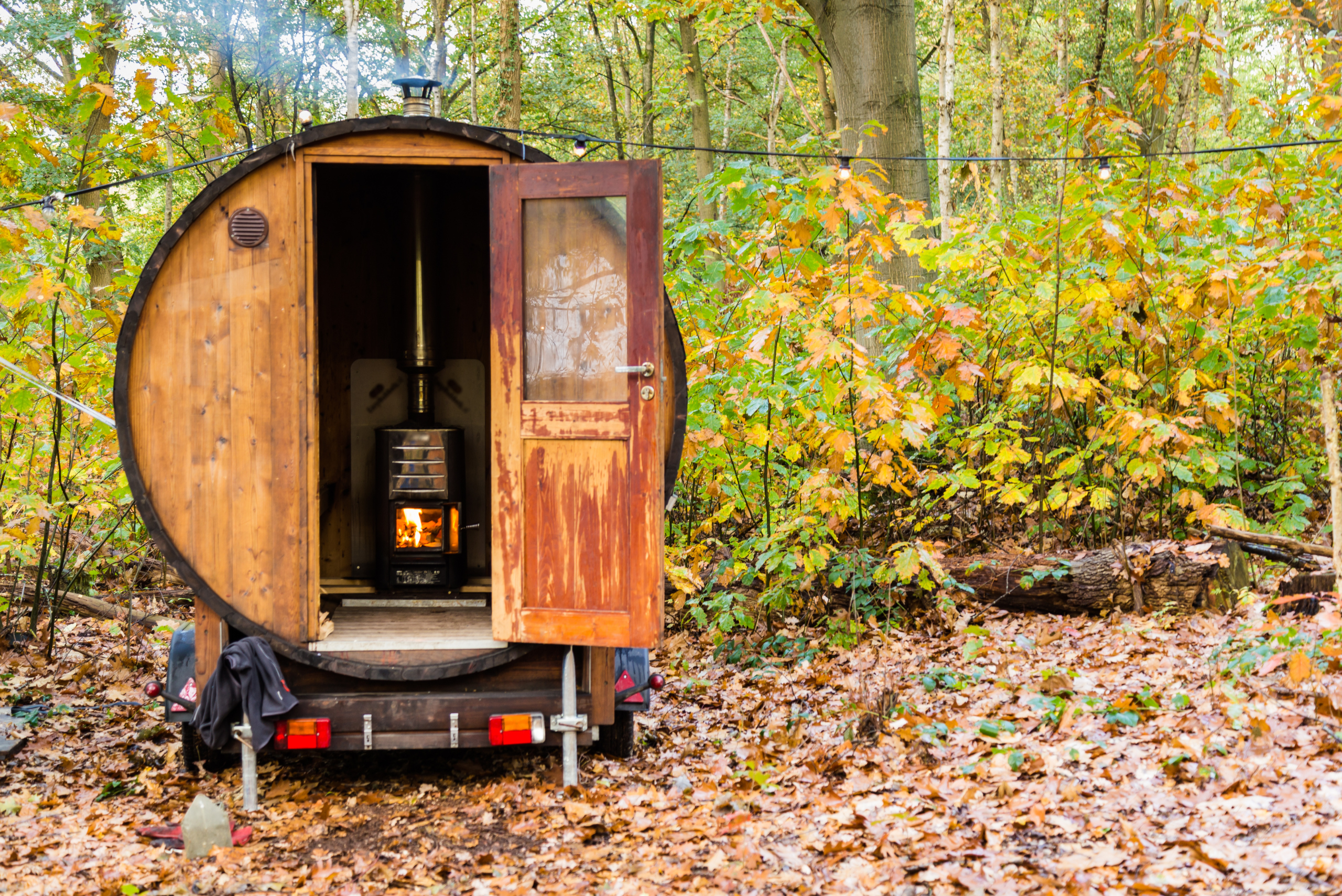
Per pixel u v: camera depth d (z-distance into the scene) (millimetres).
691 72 20938
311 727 4281
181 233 4258
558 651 4508
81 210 5918
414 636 4723
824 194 6246
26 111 6102
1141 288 6238
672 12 17203
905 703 5020
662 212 4211
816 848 3559
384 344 6004
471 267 6043
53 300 5945
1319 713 4039
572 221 4297
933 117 23094
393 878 3607
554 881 3535
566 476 4297
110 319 6211
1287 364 7383
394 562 5469
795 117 26031
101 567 8758
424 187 5766
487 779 4812
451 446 5480
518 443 4324
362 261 5977
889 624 6605
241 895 3486
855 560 6805
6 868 3744
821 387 6445
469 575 5980
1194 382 6359
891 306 6512
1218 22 10234
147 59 6160
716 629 7258
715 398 6809
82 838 4062
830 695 5828
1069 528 7422
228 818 4027
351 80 14609
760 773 4488
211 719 4258
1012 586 6734
